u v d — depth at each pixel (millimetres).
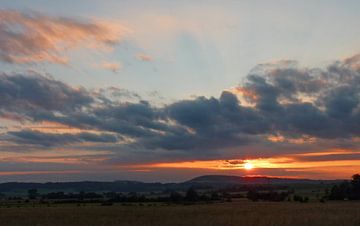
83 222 37750
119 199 120125
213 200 119250
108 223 36469
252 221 35625
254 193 128125
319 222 34781
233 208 64562
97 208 73062
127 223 35375
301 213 47625
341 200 109688
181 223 34938
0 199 153375
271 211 53750
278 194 127125
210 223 34375
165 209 64812
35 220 41094
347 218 38250
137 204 97125
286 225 33125
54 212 57875
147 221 37375
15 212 58656
